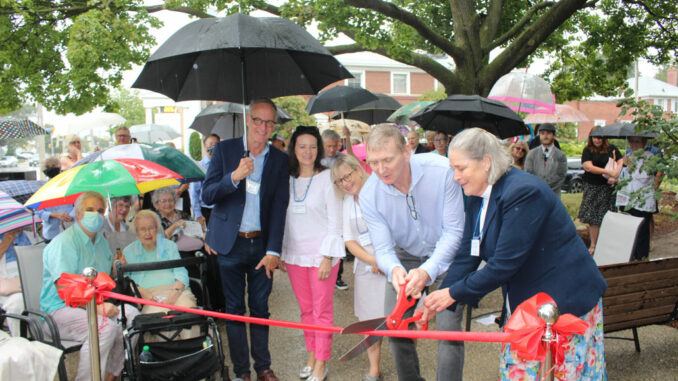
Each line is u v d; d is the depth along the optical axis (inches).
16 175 487.5
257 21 122.6
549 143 287.4
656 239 329.4
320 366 141.6
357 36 322.3
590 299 86.0
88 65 323.9
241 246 137.3
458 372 108.7
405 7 468.8
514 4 456.8
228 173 135.6
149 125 540.7
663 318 139.9
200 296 184.1
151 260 157.9
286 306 211.5
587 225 324.2
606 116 1342.3
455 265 102.0
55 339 124.0
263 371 140.9
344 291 232.7
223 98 150.4
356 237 135.7
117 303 146.3
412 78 1272.1
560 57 502.3
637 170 244.5
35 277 140.9
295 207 141.4
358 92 292.7
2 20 368.5
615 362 143.8
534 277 87.6
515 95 300.7
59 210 205.3
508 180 87.0
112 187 150.6
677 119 163.3
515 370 91.1
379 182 113.7
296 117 869.2
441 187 109.3
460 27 381.1
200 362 123.3
